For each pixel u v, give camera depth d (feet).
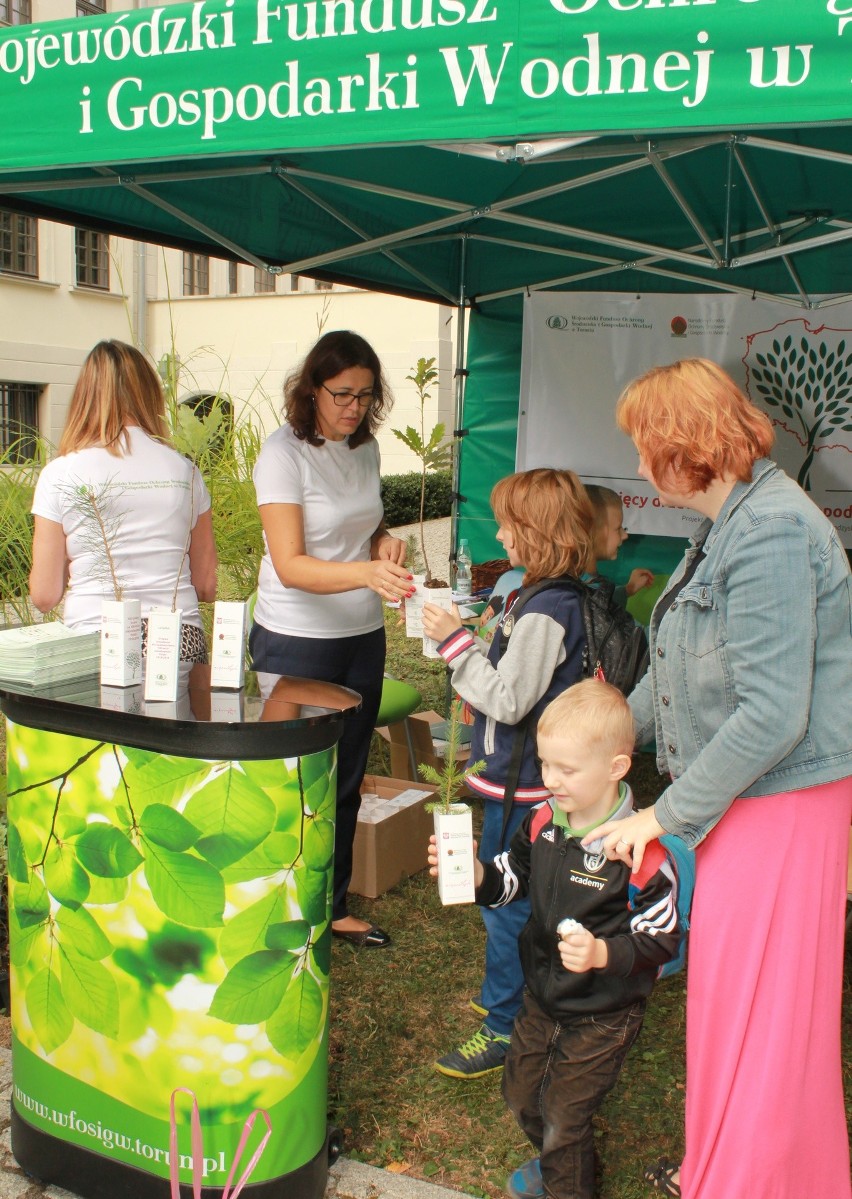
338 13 6.49
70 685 7.16
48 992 6.98
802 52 5.52
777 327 16.65
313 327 54.13
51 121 7.51
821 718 5.74
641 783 16.71
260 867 6.36
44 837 6.86
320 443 9.74
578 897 6.41
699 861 6.12
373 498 10.22
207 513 9.95
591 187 13.08
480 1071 8.71
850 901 11.30
